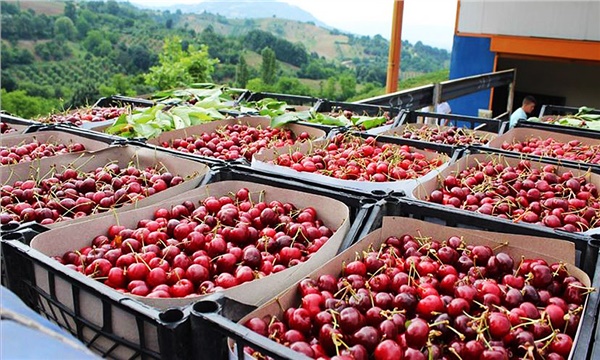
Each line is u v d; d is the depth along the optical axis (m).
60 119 4.74
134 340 1.59
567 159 3.42
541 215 2.77
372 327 1.58
